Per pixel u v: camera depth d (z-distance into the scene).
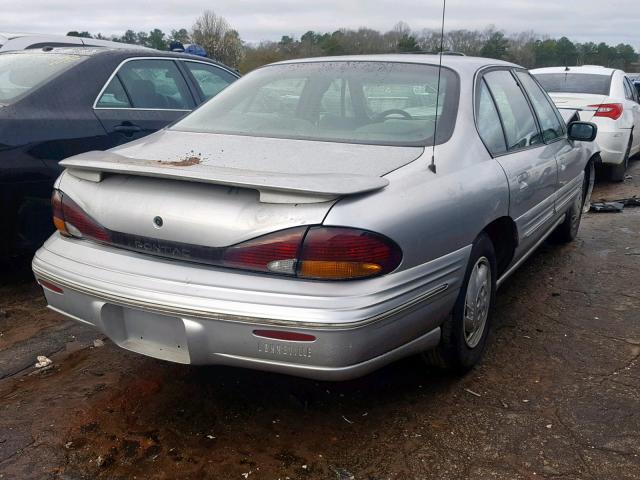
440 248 2.68
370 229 2.33
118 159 2.81
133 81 5.06
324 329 2.25
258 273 2.38
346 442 2.71
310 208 2.32
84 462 2.56
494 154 3.35
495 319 3.99
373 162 2.74
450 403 3.00
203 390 3.11
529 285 4.61
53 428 2.79
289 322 2.27
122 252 2.66
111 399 3.03
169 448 2.66
